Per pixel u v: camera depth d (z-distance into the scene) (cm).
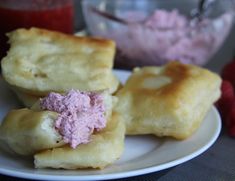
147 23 48
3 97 36
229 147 35
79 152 27
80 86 33
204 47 47
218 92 37
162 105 32
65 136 27
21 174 26
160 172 30
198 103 34
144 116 33
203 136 33
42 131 27
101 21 48
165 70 37
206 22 47
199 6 53
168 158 30
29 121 27
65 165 27
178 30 46
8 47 42
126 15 54
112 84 35
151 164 29
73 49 36
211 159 33
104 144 28
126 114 33
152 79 36
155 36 46
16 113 29
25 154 28
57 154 27
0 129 29
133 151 32
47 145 27
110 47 36
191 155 30
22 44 35
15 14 41
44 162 27
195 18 51
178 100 33
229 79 44
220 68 51
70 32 45
